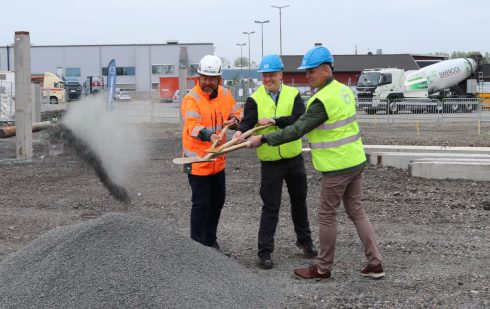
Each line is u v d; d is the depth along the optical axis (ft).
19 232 24.22
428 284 17.35
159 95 109.09
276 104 19.36
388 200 29.32
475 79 125.70
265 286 16.85
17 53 45.60
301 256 20.71
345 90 17.69
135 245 16.05
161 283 14.89
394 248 21.26
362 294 16.57
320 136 17.44
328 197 17.62
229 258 18.24
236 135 18.58
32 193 32.73
